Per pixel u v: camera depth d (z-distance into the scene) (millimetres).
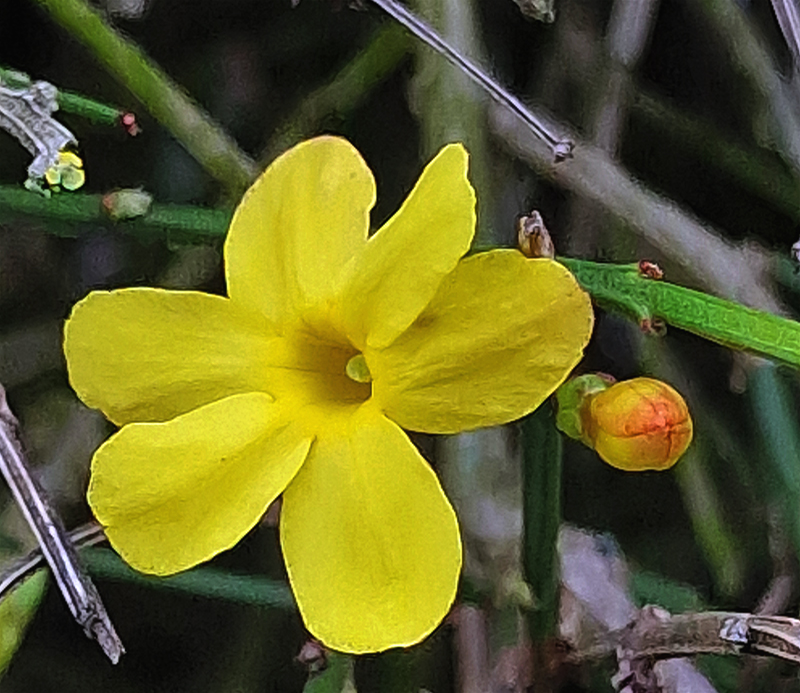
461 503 135
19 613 114
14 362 147
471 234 99
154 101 136
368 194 105
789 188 148
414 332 103
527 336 101
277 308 107
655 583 139
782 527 137
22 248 148
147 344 107
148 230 124
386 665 133
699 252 140
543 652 126
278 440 107
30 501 114
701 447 144
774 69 147
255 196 105
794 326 110
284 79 151
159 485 105
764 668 138
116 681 147
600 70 147
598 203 142
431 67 140
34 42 148
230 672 145
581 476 148
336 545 105
